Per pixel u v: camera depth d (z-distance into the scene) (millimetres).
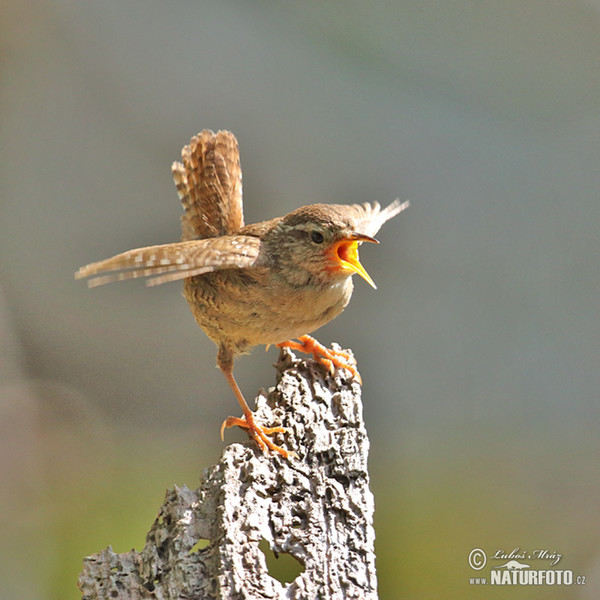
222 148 6801
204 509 5086
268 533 5000
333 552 5000
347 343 13172
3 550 9664
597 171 14617
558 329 13477
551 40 15367
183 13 15219
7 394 12453
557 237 14141
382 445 12156
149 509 10383
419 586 8781
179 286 13836
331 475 5418
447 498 10789
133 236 14242
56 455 11719
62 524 10172
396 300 13562
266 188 13820
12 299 13445
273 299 5945
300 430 5676
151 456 11734
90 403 12648
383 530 9852
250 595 4676
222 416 12508
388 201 13992
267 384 12742
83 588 4844
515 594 8922
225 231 6766
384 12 15445
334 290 6039
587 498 10930
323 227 5805
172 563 4887
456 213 14156
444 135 14734
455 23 15414
